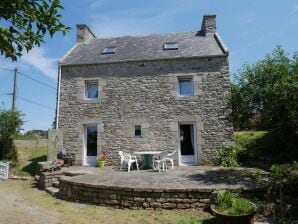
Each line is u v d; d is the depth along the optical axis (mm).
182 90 12234
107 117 12219
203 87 11836
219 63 11875
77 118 12414
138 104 12102
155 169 10242
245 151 11359
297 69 7328
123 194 6910
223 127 11500
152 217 6102
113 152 11969
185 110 11797
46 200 7969
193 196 6590
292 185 6543
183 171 9570
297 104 6922
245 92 8188
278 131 8406
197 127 11633
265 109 7875
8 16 2543
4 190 9492
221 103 11594
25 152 15750
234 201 5508
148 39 14445
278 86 7148
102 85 12461
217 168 10242
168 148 11672
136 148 11836
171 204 6617
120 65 12484
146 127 11906
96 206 7125
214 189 6527
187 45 13086
